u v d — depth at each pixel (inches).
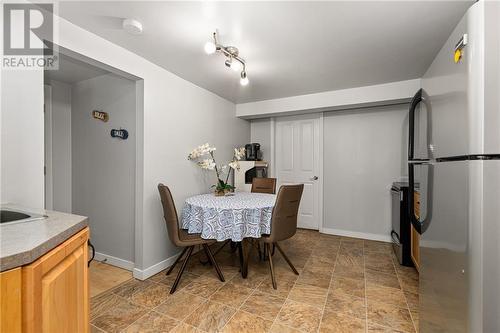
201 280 85.0
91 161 104.5
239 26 64.8
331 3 55.1
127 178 94.0
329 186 144.9
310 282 83.4
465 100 34.3
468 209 33.7
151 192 88.6
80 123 108.2
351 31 67.2
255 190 125.4
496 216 32.1
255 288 79.2
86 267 39.3
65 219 38.5
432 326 46.1
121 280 84.9
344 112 140.0
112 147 97.9
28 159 50.8
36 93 52.2
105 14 59.5
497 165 31.9
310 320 62.7
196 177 112.7
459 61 36.2
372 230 133.0
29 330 24.9
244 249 87.0
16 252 23.9
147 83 86.2
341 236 139.3
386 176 129.9
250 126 169.0
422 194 52.1
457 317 36.5
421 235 52.3
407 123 124.6
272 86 115.1
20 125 49.7
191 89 109.4
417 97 66.9
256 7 56.7
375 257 106.5
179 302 71.0
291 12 58.6
